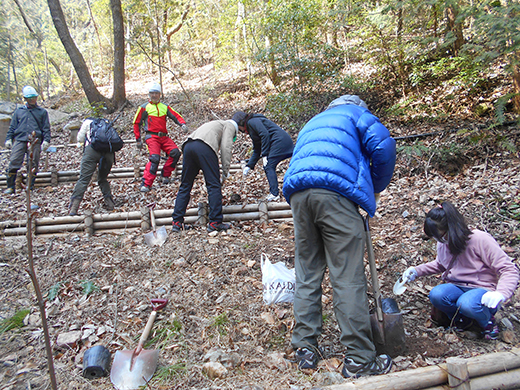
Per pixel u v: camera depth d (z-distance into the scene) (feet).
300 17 24.58
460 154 17.37
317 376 7.63
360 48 27.14
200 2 55.72
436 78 24.04
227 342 9.21
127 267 12.83
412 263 12.01
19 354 9.23
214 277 12.01
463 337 8.84
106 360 8.44
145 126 20.33
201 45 60.85
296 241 8.57
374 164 8.45
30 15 100.99
